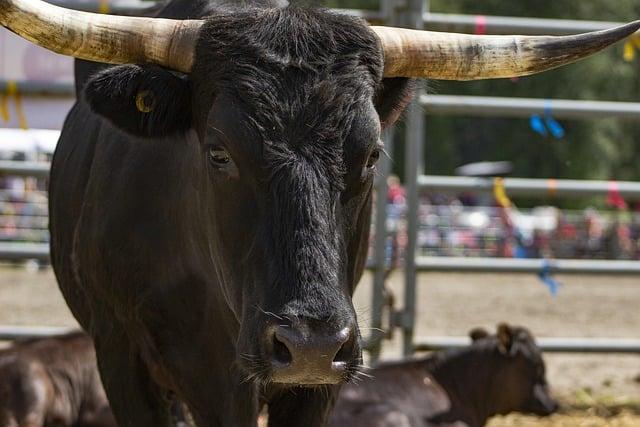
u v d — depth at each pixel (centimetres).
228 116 802
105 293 1031
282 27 824
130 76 875
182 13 1062
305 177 771
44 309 2906
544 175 8338
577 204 8269
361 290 3384
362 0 6750
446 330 2759
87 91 888
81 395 1761
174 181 970
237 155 795
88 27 866
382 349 2214
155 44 877
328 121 788
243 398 934
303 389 964
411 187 1909
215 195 827
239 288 811
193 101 878
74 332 1836
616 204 1944
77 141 1144
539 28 1861
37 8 847
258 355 760
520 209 8494
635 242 5456
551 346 1948
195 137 916
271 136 784
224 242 824
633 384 2159
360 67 820
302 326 732
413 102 1066
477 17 1877
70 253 1127
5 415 1691
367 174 817
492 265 1933
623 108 1928
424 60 912
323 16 841
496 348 1889
